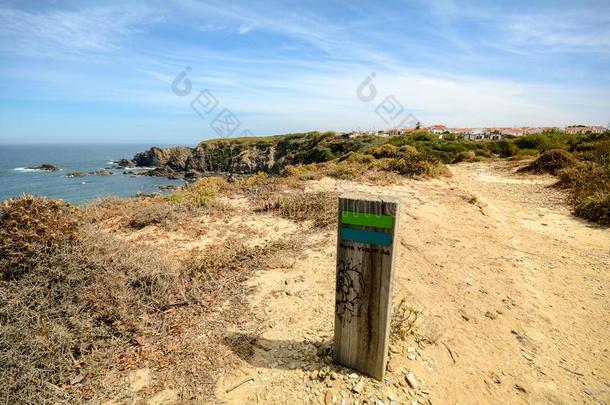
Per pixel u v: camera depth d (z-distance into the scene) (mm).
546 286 4625
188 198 7898
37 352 2645
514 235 6633
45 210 3879
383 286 2512
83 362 2785
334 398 2529
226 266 4520
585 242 6344
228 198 8508
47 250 3506
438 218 7234
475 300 4086
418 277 4488
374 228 2459
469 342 3309
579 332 3643
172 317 3398
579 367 3117
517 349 3301
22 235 3395
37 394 2424
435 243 5770
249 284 4098
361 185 10102
